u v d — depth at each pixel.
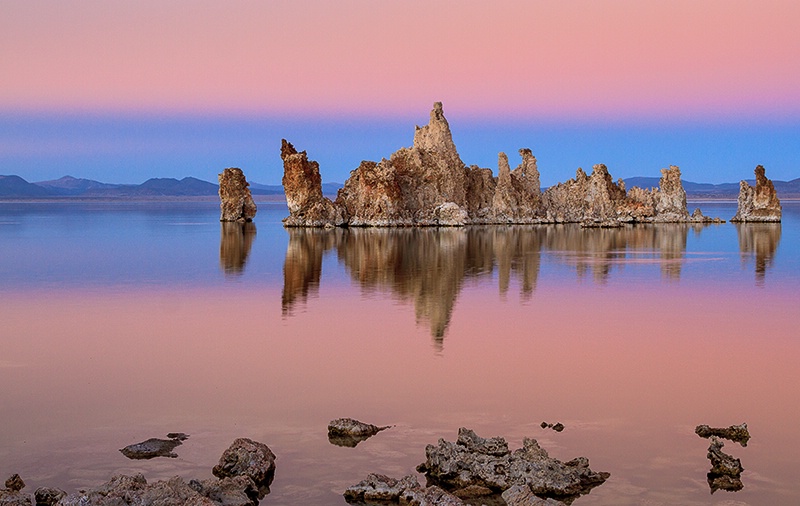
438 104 123.31
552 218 133.12
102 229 110.12
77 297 41.44
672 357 27.59
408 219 118.38
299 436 19.58
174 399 22.61
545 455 17.42
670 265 58.22
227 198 137.25
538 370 25.72
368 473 17.33
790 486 16.56
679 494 16.17
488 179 132.75
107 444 19.02
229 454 17.59
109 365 26.50
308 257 64.62
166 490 14.69
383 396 22.83
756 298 40.97
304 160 116.19
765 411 21.50
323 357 27.47
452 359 27.22
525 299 40.41
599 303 39.16
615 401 22.38
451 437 19.52
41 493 15.62
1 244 79.56
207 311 36.78
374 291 43.41
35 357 27.67
